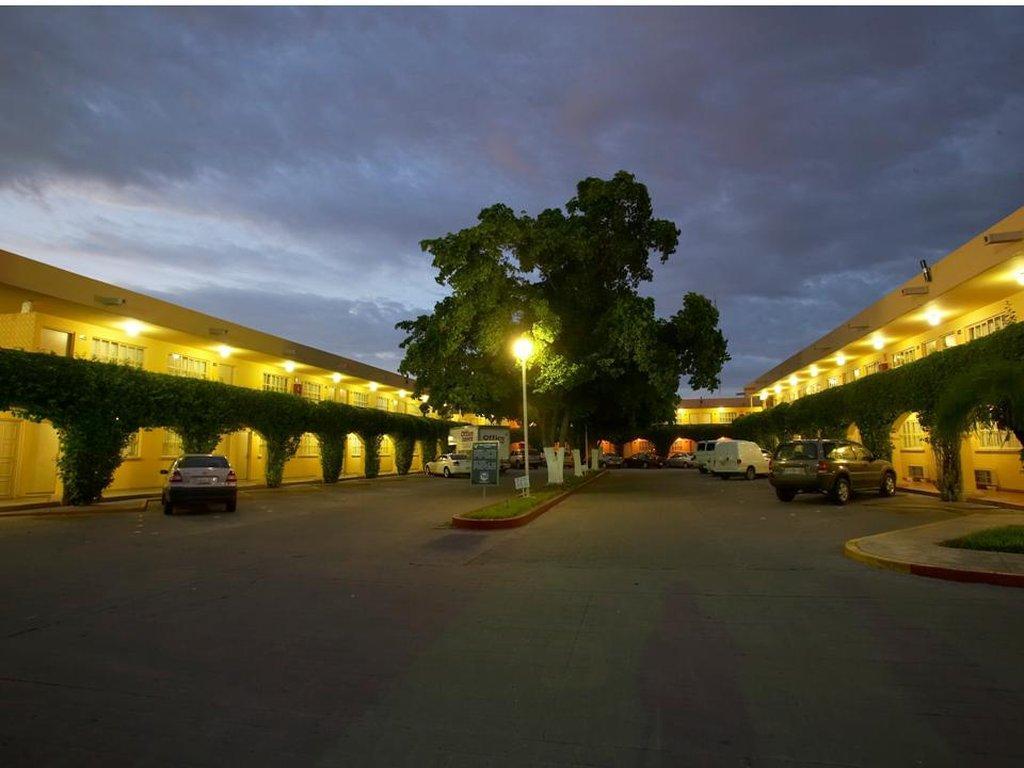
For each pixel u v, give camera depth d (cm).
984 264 1656
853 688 470
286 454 2772
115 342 2453
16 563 1002
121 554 1088
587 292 2509
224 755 378
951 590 769
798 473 1825
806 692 465
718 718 423
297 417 2828
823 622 642
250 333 2953
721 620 656
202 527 1456
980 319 2069
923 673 498
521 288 2403
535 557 1043
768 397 5197
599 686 483
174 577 896
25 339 2069
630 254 2514
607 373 2422
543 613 693
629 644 582
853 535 1224
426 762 370
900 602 716
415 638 607
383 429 3747
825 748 380
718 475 3538
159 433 2600
